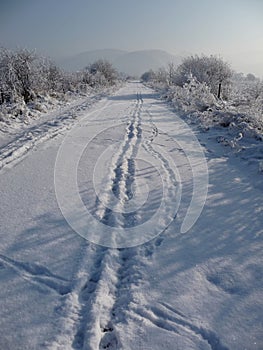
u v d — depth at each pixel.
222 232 3.75
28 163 6.28
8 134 8.89
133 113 14.16
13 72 14.87
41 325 2.35
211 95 14.44
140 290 2.76
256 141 8.12
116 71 49.12
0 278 2.87
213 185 5.26
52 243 3.46
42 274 2.96
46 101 15.80
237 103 13.79
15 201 4.48
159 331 2.32
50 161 6.44
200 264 3.14
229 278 2.93
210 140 8.73
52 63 20.80
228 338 2.27
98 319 2.42
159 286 2.81
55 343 2.20
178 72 24.28
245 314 2.50
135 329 2.34
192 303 2.61
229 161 6.75
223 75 20.66
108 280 2.88
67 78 25.92
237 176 5.74
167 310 2.52
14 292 2.70
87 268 3.07
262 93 15.02
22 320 2.39
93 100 20.12
